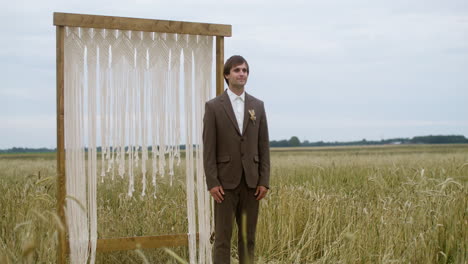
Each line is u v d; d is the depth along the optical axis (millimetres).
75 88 4145
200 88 4508
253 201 3914
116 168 9570
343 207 5328
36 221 3654
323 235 4812
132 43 4324
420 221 4496
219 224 3871
